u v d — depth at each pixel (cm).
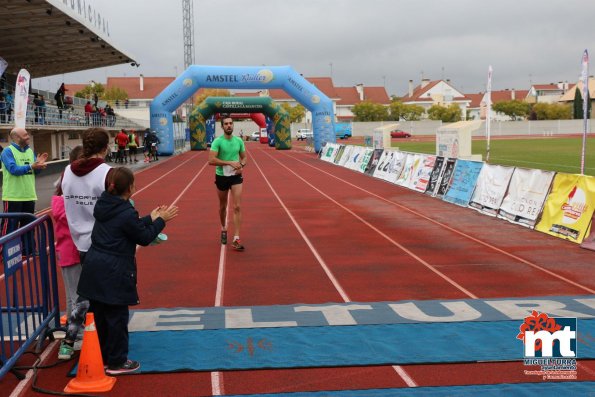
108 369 437
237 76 3728
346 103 12262
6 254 429
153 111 3853
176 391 409
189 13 7625
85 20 2267
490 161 2723
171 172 2575
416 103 12356
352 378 427
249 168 2780
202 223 1166
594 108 8619
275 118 4794
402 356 463
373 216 1255
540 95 13550
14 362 433
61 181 505
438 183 1605
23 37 2458
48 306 521
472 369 441
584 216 943
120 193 437
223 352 475
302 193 1712
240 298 640
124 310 441
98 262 427
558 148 3891
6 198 845
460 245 934
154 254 876
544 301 615
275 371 440
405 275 740
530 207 1108
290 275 743
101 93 9512
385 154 2241
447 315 567
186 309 598
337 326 537
